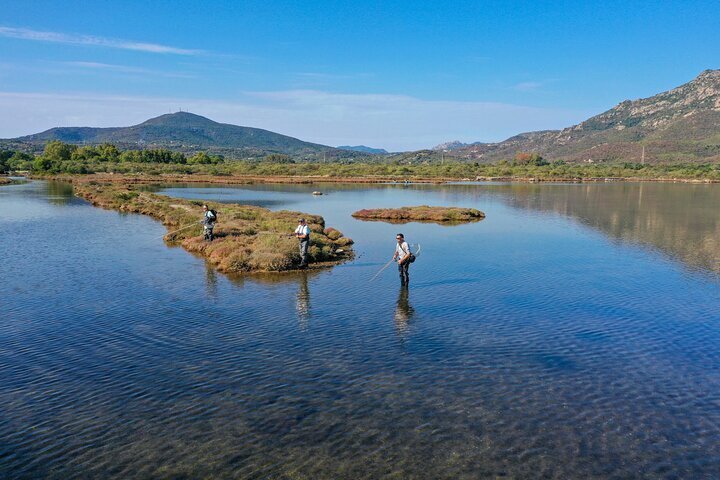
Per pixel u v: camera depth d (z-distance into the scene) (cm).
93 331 1570
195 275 2356
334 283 2231
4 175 14925
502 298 2014
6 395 1140
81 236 3528
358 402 1116
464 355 1399
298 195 8725
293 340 1500
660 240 3672
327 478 851
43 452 923
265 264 2470
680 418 1068
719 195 8969
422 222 4884
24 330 1577
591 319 1748
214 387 1184
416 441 965
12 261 2638
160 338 1511
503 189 10894
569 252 3136
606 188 11350
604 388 1205
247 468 877
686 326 1681
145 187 10431
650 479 859
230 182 12562
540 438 982
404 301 1947
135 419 1039
